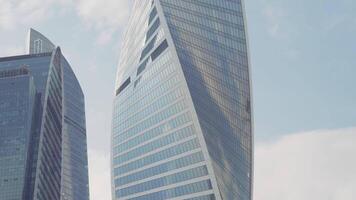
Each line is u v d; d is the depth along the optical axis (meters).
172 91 183.25
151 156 191.12
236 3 189.62
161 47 194.00
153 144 191.50
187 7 186.62
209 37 184.75
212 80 181.62
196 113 169.88
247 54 192.88
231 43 188.50
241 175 187.88
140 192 192.38
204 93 177.25
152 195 185.88
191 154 171.25
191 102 171.12
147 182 189.88
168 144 182.88
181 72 176.88
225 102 183.38
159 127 189.75
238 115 190.62
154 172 187.50
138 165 197.62
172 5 191.88
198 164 167.75
